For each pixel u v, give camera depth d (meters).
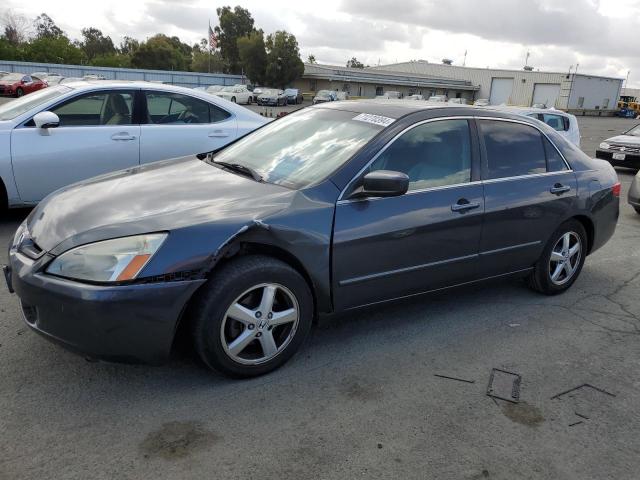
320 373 3.24
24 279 2.75
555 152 4.48
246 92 53.47
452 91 81.12
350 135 3.63
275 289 3.03
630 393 3.23
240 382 3.09
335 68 78.62
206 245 2.77
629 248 6.42
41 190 5.76
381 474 2.43
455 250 3.75
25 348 3.30
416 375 3.28
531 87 74.50
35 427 2.61
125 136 6.09
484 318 4.16
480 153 3.92
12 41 83.25
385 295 3.53
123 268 2.64
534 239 4.25
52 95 5.95
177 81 66.94
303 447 2.58
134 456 2.46
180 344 3.21
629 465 2.60
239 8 88.75
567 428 2.85
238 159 3.95
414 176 3.56
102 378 3.05
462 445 2.67
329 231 3.15
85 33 122.81
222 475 2.38
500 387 3.20
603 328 4.10
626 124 51.31
